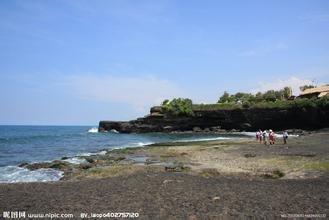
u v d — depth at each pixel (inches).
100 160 1550.2
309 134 3029.0
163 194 709.9
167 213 568.7
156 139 3479.3
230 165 1229.1
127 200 665.6
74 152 2166.6
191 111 4702.3
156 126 4928.6
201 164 1306.6
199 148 1975.9
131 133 5078.7
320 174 957.8
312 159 1246.9
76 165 1375.5
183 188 770.2
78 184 867.4
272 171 1045.2
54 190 787.4
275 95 5196.9
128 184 838.5
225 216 544.1
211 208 591.5
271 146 1888.5
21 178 1119.6
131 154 1819.6
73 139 3565.5
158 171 1110.4
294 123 4067.4
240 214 551.5
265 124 4288.9
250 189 746.2
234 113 4480.8
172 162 1425.9
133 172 1113.4
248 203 618.8
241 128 4515.3
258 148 1808.6
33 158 1825.8
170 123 4869.6
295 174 975.0
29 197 710.5
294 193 696.4
